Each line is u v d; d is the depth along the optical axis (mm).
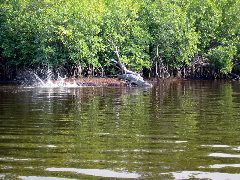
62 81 39781
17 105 23078
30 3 43812
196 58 48562
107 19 43750
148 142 13508
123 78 39562
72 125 16688
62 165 10969
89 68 43531
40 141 13695
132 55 45156
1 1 44875
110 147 12875
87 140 13867
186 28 46906
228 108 21781
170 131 15336
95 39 41938
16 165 10961
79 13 42375
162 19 46344
